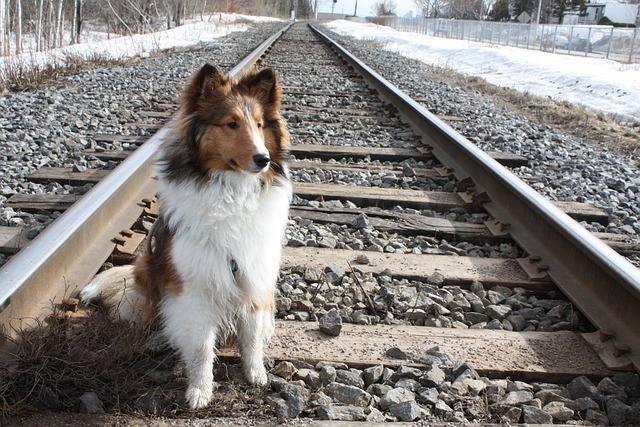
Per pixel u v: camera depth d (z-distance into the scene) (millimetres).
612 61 22656
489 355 3211
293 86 11898
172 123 3139
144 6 31281
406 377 2990
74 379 2705
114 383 2748
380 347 3248
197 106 2971
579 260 3854
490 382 2988
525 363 3150
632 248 4590
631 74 17281
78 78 11336
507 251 4664
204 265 2807
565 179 6352
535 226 4527
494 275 4176
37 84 10312
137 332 3014
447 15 93000
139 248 4324
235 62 15008
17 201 4863
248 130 2875
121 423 2549
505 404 2812
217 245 2846
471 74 18734
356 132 8094
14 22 23297
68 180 5430
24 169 5648
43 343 2748
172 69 13344
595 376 3082
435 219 5117
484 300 3865
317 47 22719
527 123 9578
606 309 3479
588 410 2807
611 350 3240
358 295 3822
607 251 3547
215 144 2879
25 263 2949
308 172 6242
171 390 2824
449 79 15680
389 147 7375
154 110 8781
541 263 4188
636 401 2916
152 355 3082
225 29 36375
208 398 2752
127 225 4441
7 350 2746
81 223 3564
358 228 4945
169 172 3006
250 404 2758
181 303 2848
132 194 4832
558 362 3170
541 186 6008
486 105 11273
